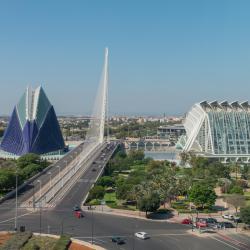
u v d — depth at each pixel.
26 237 148.38
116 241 149.25
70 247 142.50
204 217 189.00
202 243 151.25
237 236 161.25
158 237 157.62
